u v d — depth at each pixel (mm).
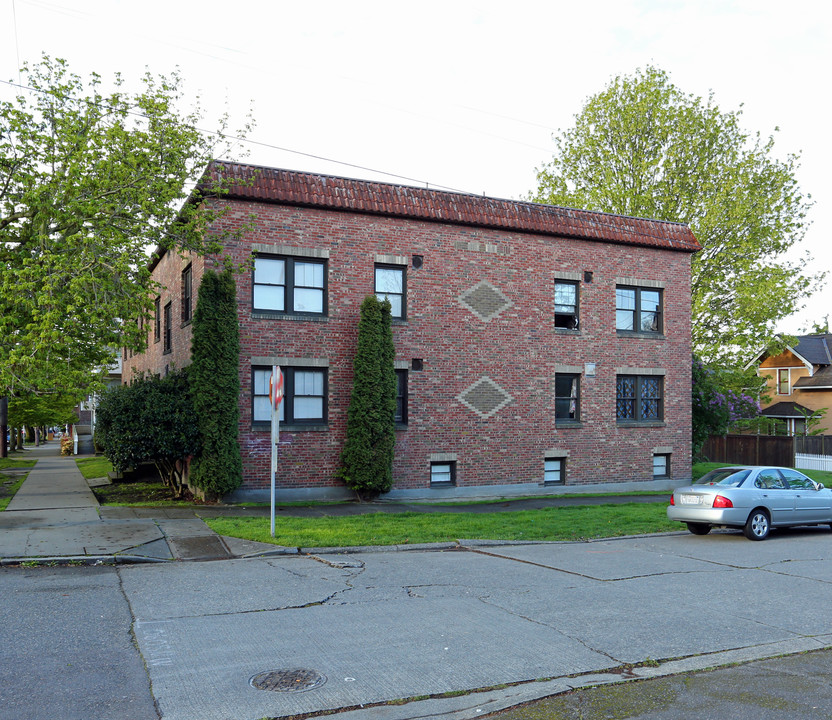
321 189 19359
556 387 22656
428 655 6801
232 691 5840
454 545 13281
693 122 30125
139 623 7758
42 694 5707
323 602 8820
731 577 10758
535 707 5660
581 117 32500
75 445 43438
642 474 23734
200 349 17594
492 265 21469
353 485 19188
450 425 20750
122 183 16047
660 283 24281
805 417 42469
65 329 15570
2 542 12203
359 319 19656
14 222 16703
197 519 14930
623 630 7766
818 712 5562
